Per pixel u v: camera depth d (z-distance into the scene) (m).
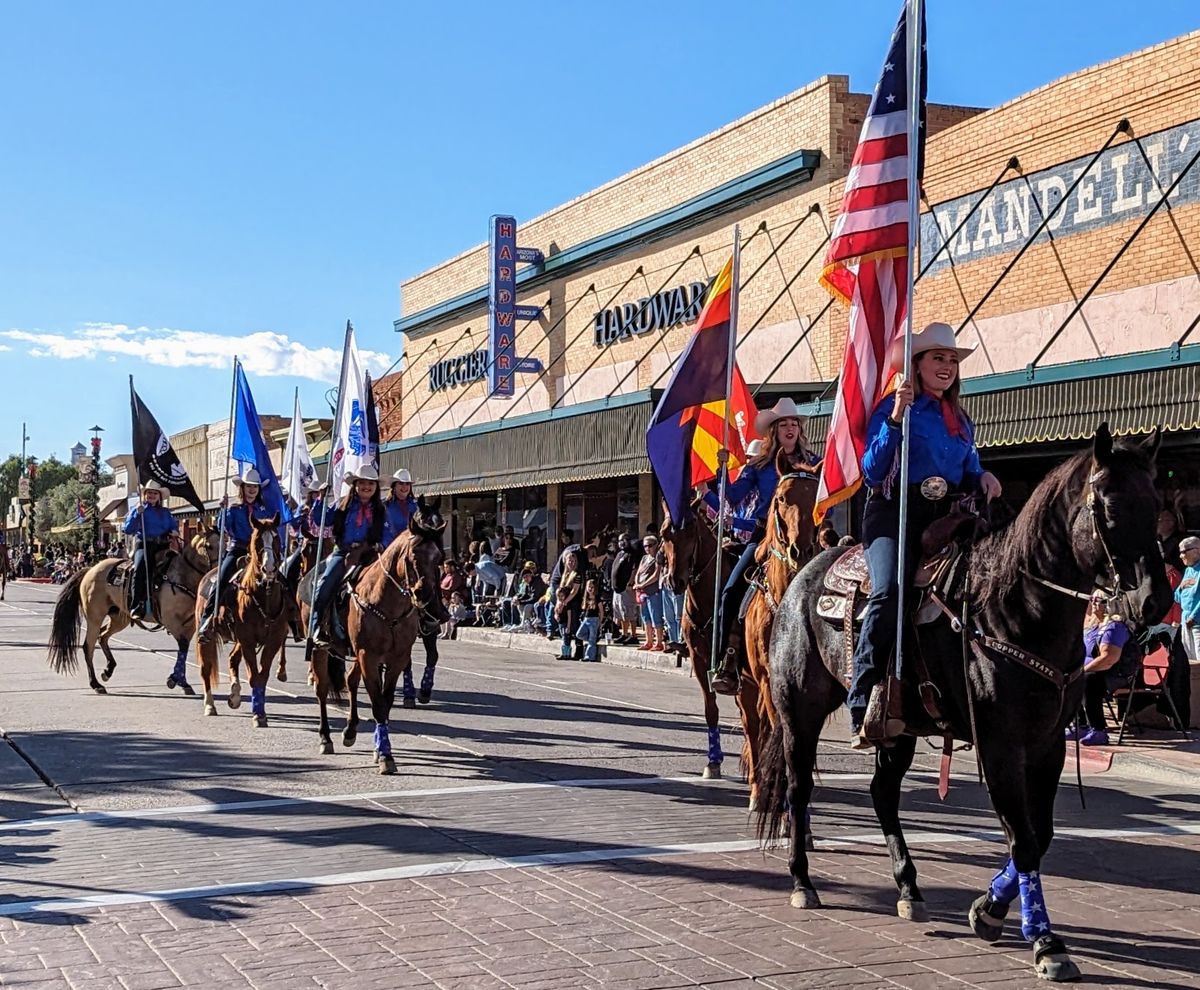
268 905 6.97
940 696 6.31
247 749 12.37
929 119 24.67
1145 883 7.61
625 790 10.37
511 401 35.38
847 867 7.90
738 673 9.62
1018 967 5.99
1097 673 12.73
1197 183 16.59
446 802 9.81
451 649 25.88
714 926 6.63
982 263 20.09
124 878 7.54
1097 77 18.09
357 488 12.70
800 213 24.27
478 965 5.99
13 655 23.27
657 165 29.00
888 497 6.65
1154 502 5.49
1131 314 17.50
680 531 10.70
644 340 29.31
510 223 33.25
